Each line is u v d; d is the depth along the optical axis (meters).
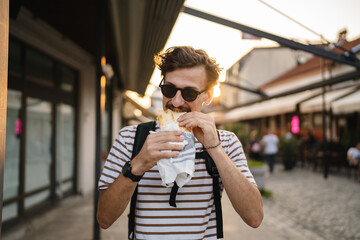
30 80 4.93
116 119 12.09
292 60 23.19
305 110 13.84
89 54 7.27
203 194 1.26
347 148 11.12
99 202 1.27
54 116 5.93
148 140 1.08
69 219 5.12
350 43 7.17
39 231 4.43
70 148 6.84
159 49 5.02
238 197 1.15
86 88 7.38
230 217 5.48
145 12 3.60
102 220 1.25
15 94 4.46
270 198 7.19
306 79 15.58
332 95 12.80
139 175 1.10
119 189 1.13
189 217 1.23
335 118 14.12
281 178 10.57
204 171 1.28
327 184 9.14
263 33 3.96
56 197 6.03
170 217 1.22
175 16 3.37
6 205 4.22
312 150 13.12
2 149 1.02
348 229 4.80
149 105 14.34
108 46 6.57
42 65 5.41
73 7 4.29
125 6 3.53
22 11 4.32
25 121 4.71
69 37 5.84
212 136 1.14
